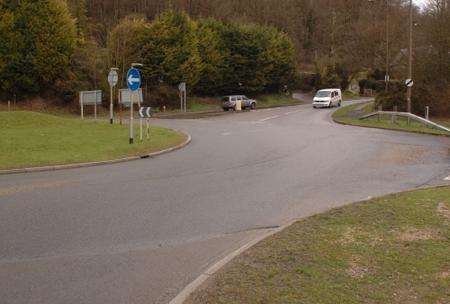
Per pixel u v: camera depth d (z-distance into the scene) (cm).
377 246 655
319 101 5491
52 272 610
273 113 4647
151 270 619
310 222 780
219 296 500
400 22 6050
